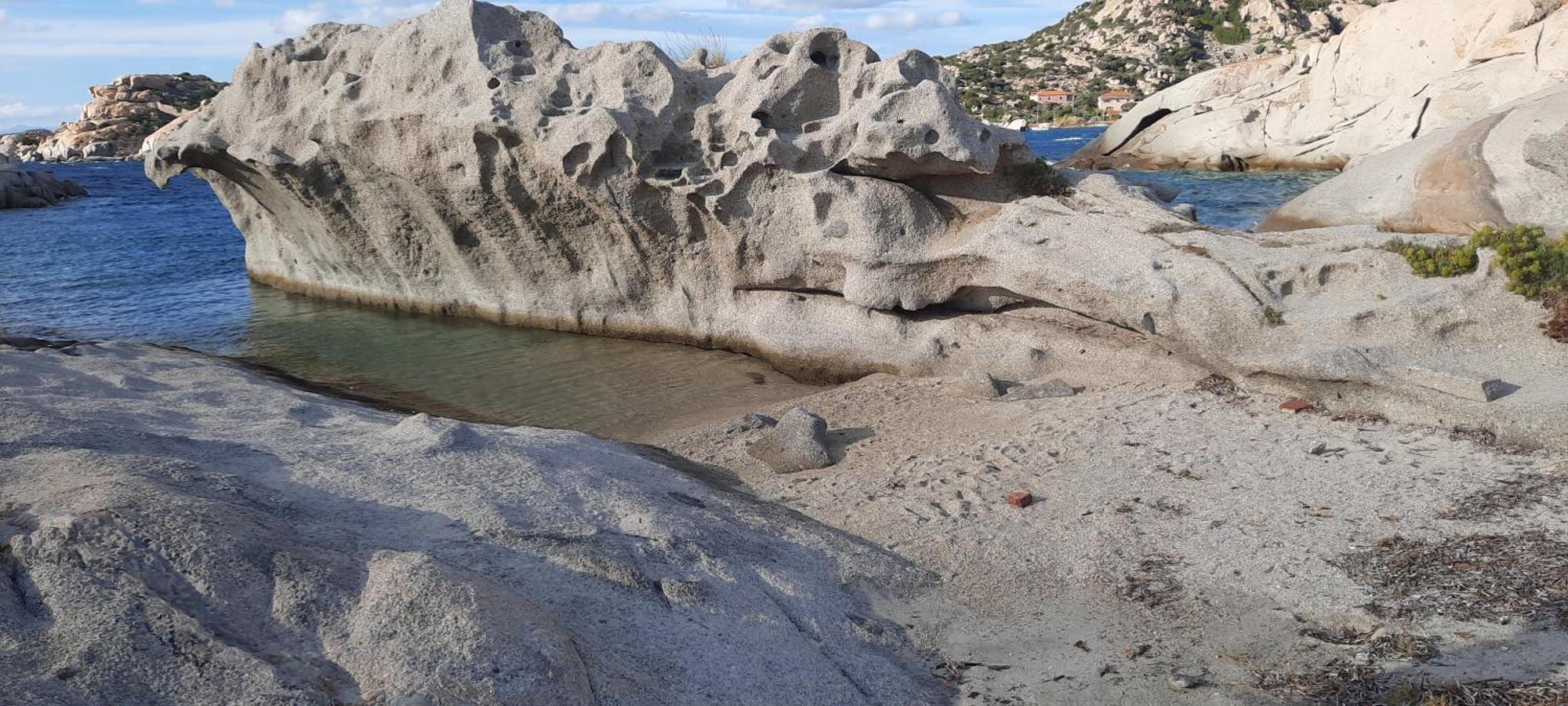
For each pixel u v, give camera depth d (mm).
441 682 4578
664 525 7289
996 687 6102
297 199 18922
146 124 127812
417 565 5418
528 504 7426
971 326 13133
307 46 18703
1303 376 10211
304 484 7242
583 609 5906
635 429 12164
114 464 6555
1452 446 8867
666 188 14555
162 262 27047
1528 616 6078
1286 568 7137
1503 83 33094
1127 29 164875
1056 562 7645
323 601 5262
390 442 8641
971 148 12812
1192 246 11867
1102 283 11727
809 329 14266
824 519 8883
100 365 12055
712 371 14555
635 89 14898
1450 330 10258
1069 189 13508
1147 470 9125
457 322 18453
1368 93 38406
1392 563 6996
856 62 14273
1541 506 7508
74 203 52062
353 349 16547
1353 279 11125
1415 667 5758
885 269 13469
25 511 5738
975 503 8828
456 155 15781
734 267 14961
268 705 4348
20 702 4090
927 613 7094
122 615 4770
